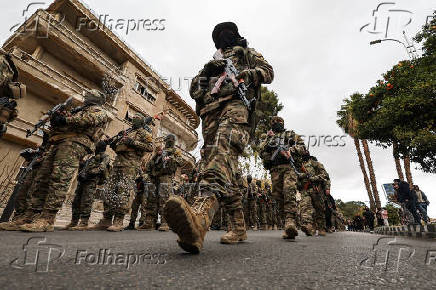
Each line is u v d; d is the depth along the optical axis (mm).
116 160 4602
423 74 10758
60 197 2910
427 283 888
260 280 881
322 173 5895
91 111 3246
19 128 10016
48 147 3869
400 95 11180
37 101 11250
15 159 9953
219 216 8328
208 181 1744
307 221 4613
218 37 2814
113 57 15539
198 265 1104
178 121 18625
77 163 3109
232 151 1989
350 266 1191
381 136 12891
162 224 5215
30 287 664
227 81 2201
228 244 2115
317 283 858
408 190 8359
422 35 11516
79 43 12953
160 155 5461
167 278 859
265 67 2543
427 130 10711
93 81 14211
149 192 5551
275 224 11852
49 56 12648
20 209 3746
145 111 15930
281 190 3672
